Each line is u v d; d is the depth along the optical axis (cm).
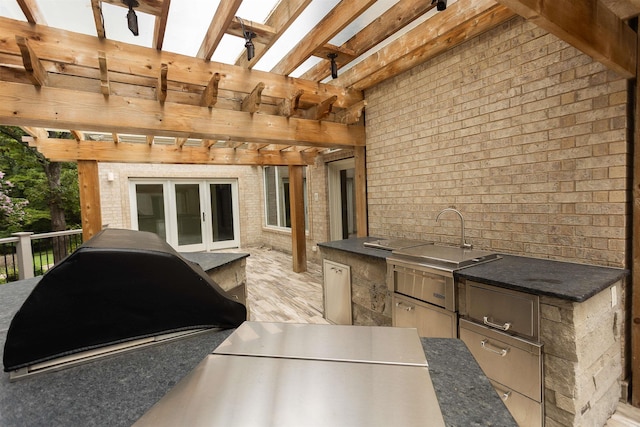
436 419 61
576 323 143
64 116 212
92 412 66
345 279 296
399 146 318
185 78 239
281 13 198
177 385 75
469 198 256
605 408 171
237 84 260
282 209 743
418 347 92
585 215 192
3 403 70
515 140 223
